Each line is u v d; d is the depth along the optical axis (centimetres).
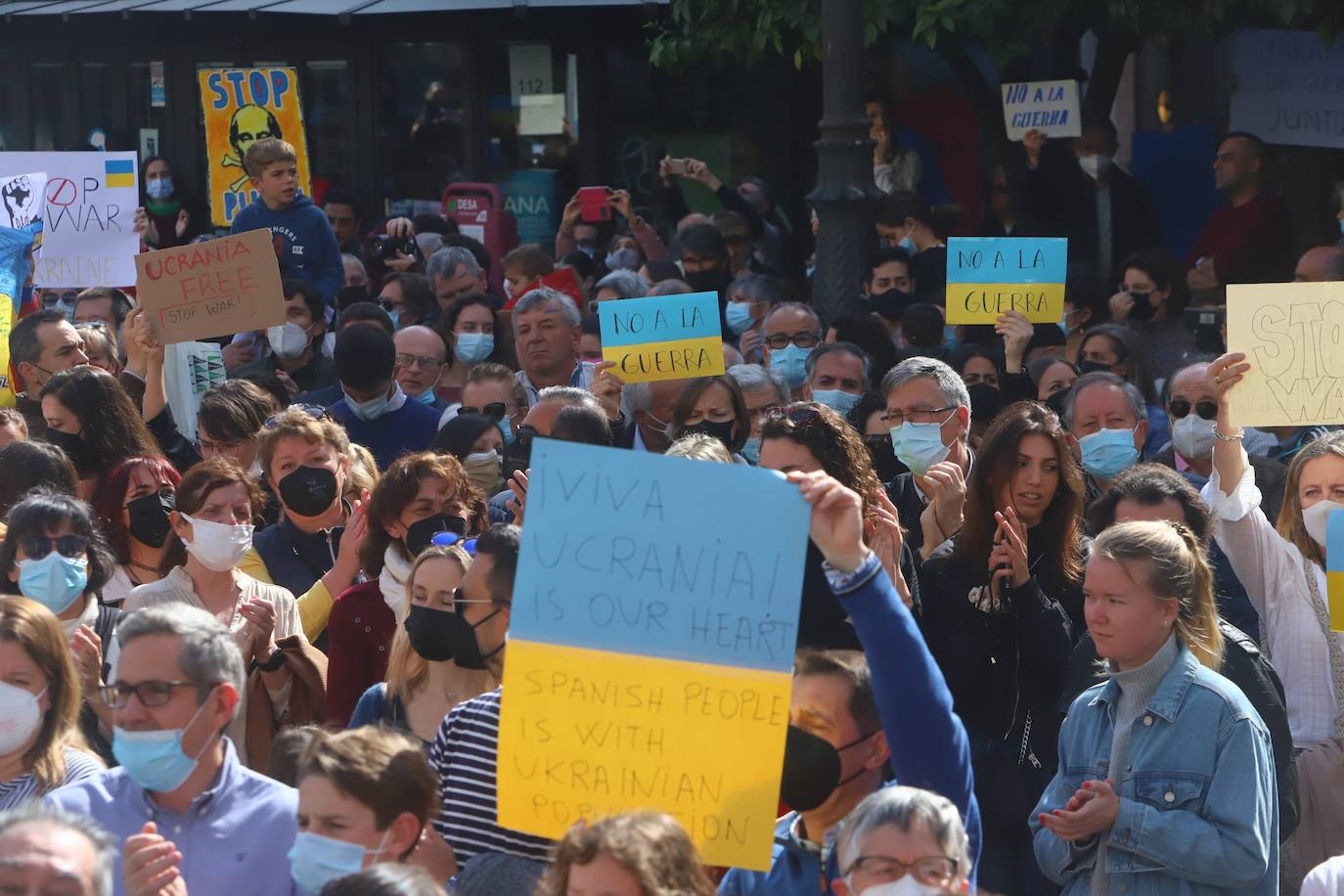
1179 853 1122
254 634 1379
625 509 938
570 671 934
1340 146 3125
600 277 3312
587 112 3672
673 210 3494
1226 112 3353
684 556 934
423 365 2322
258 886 1055
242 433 1894
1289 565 1462
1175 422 1786
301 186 3528
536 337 2233
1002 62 2695
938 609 1418
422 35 3697
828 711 976
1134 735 1168
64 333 2133
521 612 938
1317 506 1436
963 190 3572
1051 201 3083
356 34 3728
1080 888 1184
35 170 2684
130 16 3766
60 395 1805
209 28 3809
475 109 3684
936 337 2348
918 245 2936
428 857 1038
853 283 2397
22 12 3831
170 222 3812
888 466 1848
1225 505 1489
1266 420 1518
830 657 999
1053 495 1458
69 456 1775
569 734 934
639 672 930
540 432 1822
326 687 1441
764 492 935
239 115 3503
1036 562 1473
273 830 1068
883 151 3525
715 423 1862
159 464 1609
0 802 1143
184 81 3853
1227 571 1506
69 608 1384
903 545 1408
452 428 1909
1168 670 1171
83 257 2694
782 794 982
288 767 1160
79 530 1367
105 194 2694
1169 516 1412
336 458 1673
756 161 3719
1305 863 1357
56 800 1070
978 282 2145
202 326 2173
